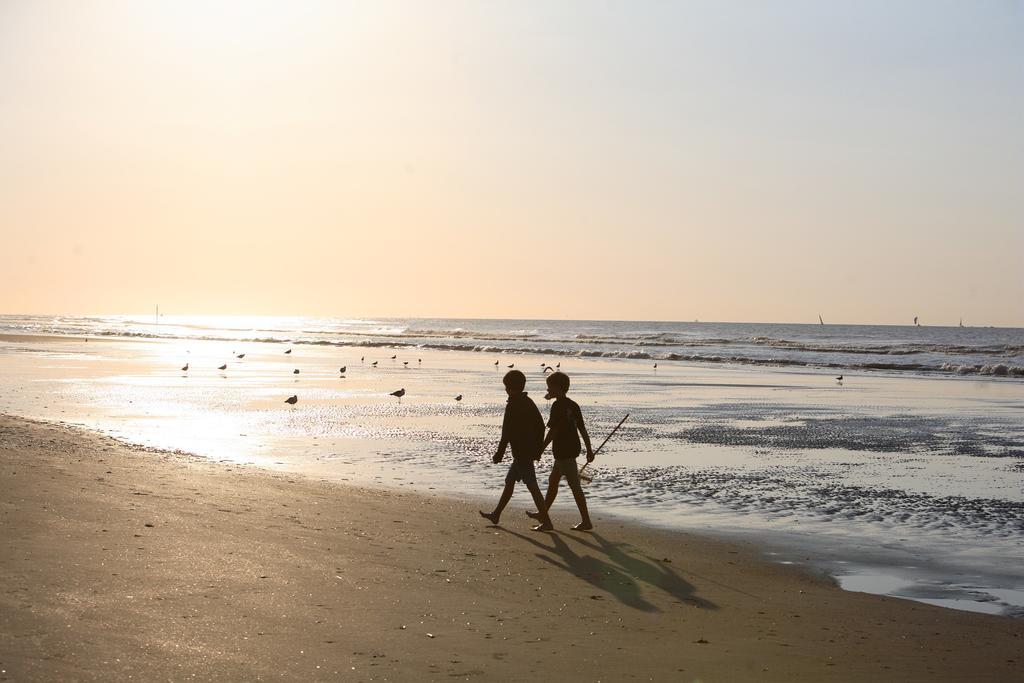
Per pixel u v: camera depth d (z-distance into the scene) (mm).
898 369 50500
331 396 29312
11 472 10961
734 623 7035
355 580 7441
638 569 8742
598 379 40562
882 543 10383
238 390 30984
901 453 18000
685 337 104750
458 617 6668
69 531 8062
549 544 9648
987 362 54250
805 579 8742
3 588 6270
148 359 51031
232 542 8266
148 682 4883
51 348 64125
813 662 6059
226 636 5758
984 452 18266
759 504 12680
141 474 11844
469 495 12711
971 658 6301
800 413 25891
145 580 6797
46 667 4957
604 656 5945
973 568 9312
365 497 11680
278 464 15234
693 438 20047
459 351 71062
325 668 5324
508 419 10672
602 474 15117
